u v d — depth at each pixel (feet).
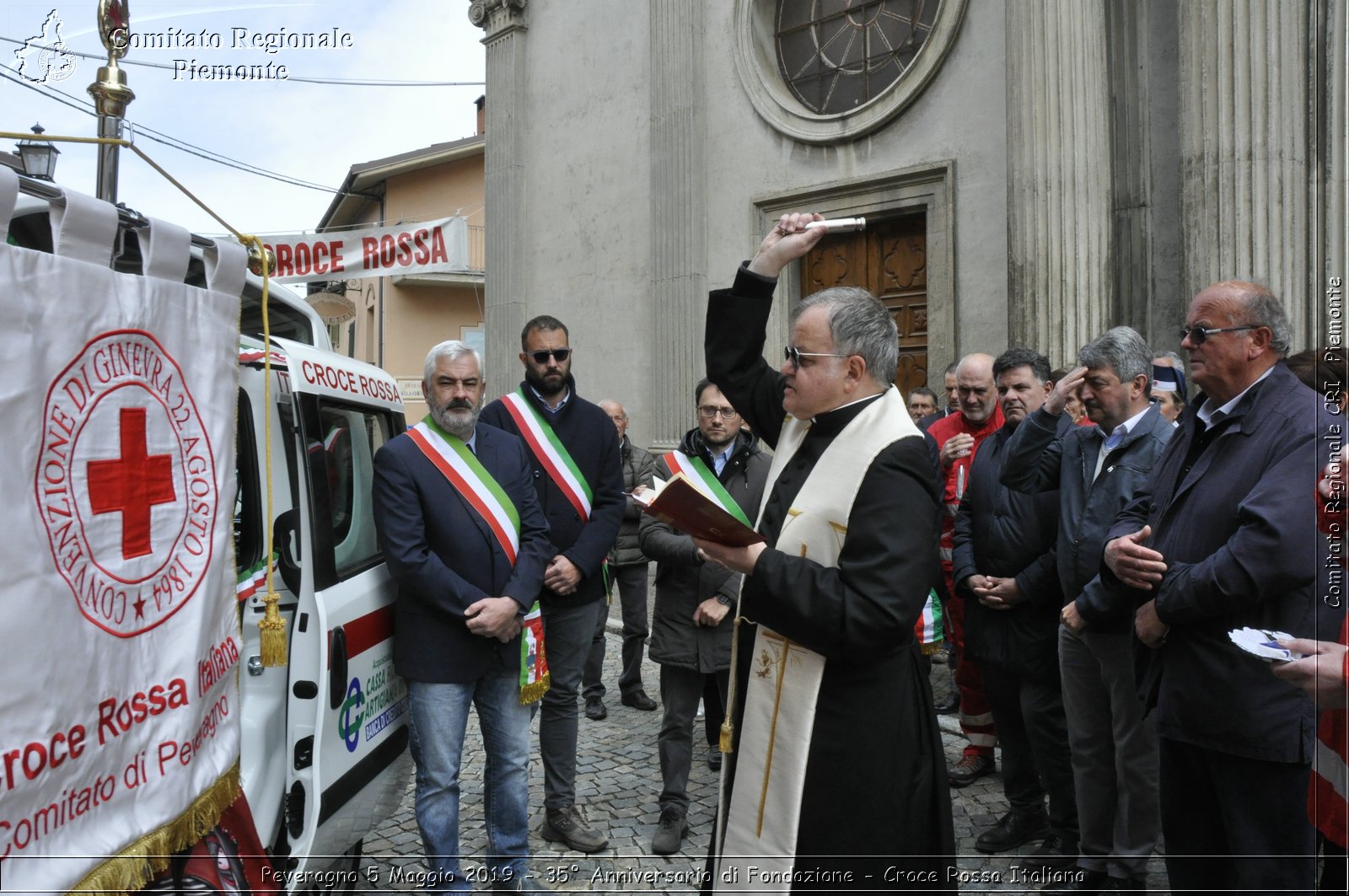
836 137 23.66
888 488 6.10
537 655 10.20
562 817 11.79
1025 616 11.29
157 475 5.57
